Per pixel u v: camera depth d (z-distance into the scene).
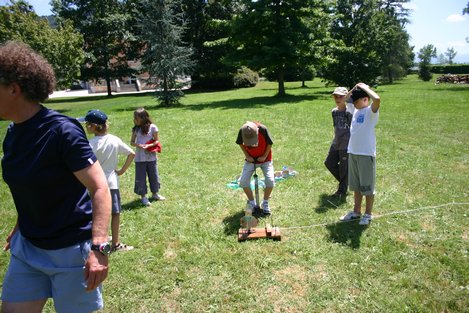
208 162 8.29
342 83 27.44
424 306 3.24
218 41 25.38
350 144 4.79
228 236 4.66
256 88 37.56
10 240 2.48
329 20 24.77
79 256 2.18
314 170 7.35
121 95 39.00
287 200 5.83
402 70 41.44
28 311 2.22
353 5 29.05
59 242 2.13
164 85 21.97
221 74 40.28
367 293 3.44
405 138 9.76
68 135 2.03
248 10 24.02
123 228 5.09
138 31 38.84
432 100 18.55
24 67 1.95
